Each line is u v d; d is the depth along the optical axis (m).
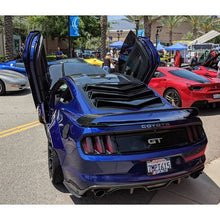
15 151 4.37
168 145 2.60
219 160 3.98
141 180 2.44
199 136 2.86
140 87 3.54
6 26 15.09
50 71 5.86
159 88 7.23
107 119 2.47
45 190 3.14
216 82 6.59
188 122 2.73
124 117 2.54
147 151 2.48
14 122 6.16
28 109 7.55
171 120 2.63
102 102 2.97
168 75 7.21
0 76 9.71
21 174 3.55
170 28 40.19
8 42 15.24
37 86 4.35
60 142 2.83
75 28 13.73
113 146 2.41
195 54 14.33
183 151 2.63
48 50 27.36
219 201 2.89
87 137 2.44
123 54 5.24
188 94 6.51
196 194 3.03
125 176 2.41
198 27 42.16
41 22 22.30
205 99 6.50
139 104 3.07
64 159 2.74
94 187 2.40
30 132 5.39
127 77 3.94
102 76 3.84
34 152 4.32
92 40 34.78
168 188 3.17
